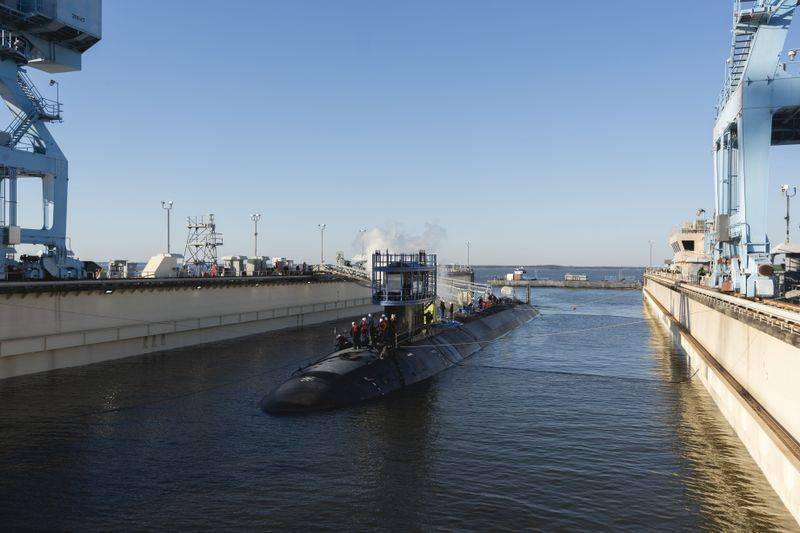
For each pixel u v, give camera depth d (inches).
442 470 695.7
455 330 1664.6
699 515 570.6
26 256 1502.2
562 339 1947.6
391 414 948.0
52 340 1266.0
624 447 784.9
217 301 1828.2
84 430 840.9
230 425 872.3
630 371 1357.0
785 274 1218.6
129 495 613.6
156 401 1014.4
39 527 539.8
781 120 1219.2
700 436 833.5
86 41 1569.9
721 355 1063.6
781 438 614.2
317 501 602.9
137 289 1507.1
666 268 3698.3
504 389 1147.3
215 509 581.9
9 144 1421.0
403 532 535.8
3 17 1405.0
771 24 1040.2
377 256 1320.1
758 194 1055.0
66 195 1577.3
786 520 555.8
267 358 1481.3
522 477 673.6
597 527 547.2
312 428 861.2
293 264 2815.0
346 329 2156.7
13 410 948.0
